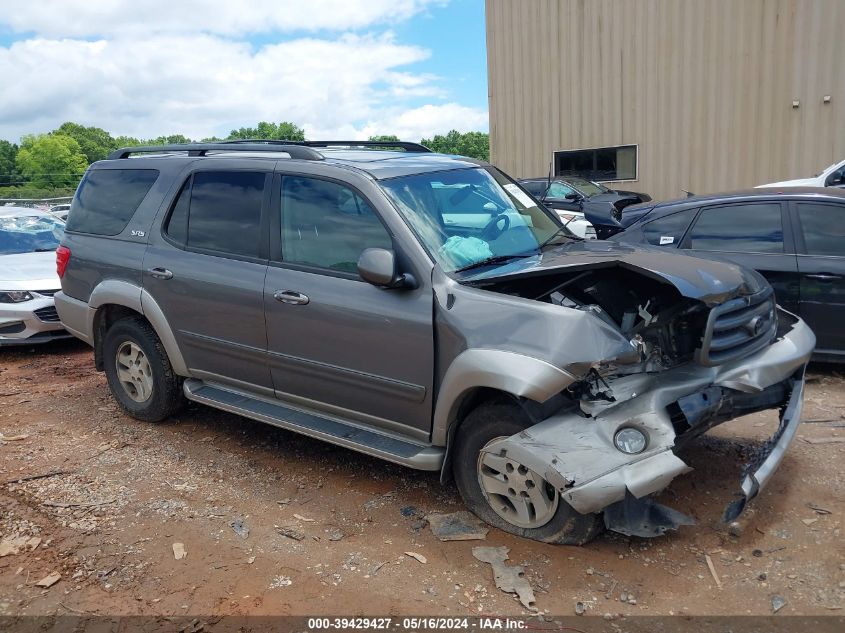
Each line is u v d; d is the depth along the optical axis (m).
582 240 4.89
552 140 18.30
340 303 4.17
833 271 5.84
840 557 3.53
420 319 3.87
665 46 16.27
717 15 15.53
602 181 17.77
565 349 3.37
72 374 7.34
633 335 3.80
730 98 15.67
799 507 4.00
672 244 6.60
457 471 3.96
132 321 5.55
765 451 3.64
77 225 5.97
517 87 18.67
